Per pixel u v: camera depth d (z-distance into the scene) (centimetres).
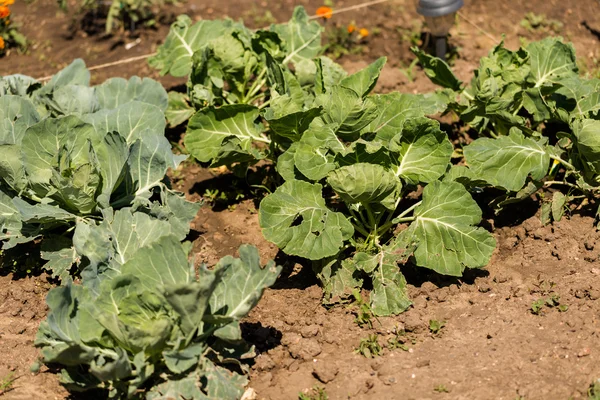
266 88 398
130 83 376
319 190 328
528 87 371
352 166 318
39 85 385
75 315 303
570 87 359
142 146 344
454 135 383
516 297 326
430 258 327
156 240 304
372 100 342
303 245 322
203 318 297
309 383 311
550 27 432
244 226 357
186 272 304
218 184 372
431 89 404
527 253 339
